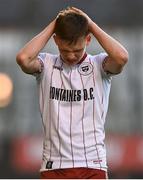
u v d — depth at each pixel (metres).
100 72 12.76
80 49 12.32
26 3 51.66
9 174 49.12
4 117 52.41
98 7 51.38
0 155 49.69
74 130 12.51
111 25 51.50
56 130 12.54
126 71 51.59
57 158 12.52
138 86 51.56
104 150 12.66
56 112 12.59
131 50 51.59
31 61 12.50
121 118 51.41
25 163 48.88
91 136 12.54
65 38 12.18
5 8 51.88
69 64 12.66
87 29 12.45
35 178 48.75
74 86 12.64
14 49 52.50
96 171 12.48
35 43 12.51
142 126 51.28
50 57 12.90
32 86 52.84
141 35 51.53
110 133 49.50
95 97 12.65
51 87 12.70
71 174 12.45
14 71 52.66
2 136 51.47
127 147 47.94
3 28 52.12
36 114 52.53
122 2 51.50
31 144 49.12
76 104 12.59
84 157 12.49
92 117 12.60
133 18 51.50
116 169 47.59
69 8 12.69
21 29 52.03
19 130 52.16
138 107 51.34
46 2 51.22
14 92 52.72
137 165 47.44
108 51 12.52
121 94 51.72
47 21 51.38
